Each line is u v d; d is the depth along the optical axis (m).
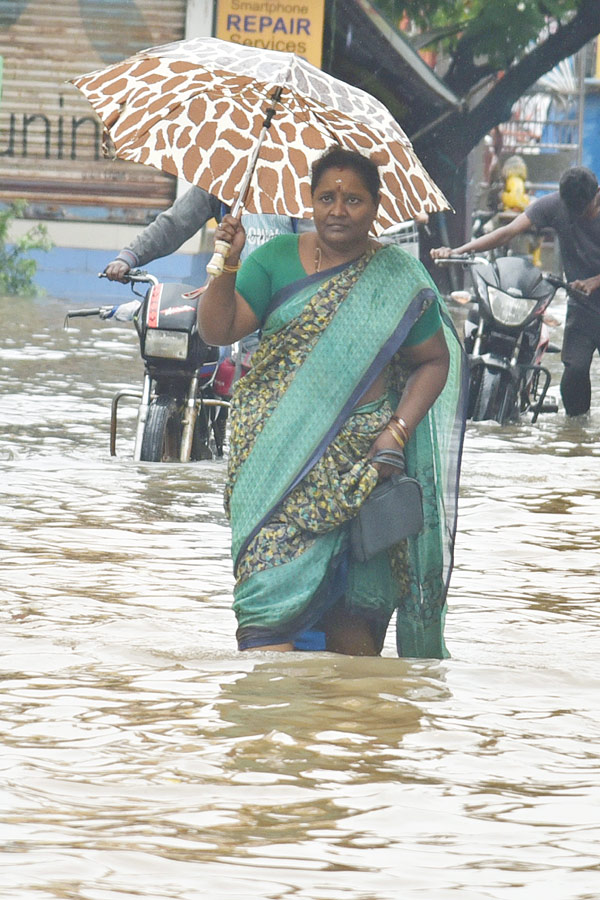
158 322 22.47
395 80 63.03
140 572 15.36
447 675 11.27
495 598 14.71
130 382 33.12
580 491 21.77
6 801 8.15
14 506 18.98
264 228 21.67
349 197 11.35
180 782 8.55
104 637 12.23
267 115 12.09
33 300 54.69
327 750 9.23
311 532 11.44
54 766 8.80
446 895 7.06
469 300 31.48
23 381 32.44
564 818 8.18
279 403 11.50
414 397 11.59
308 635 12.04
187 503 19.78
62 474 21.56
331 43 59.88
